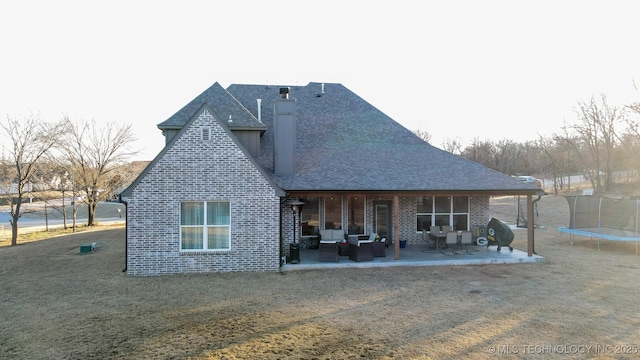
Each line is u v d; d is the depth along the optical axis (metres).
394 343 8.04
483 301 10.76
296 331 8.67
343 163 17.20
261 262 14.17
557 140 54.50
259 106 18.83
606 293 11.55
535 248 19.48
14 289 12.43
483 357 7.41
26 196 31.61
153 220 13.67
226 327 8.91
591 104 47.62
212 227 14.10
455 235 16.42
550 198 44.09
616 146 45.47
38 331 8.81
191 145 13.85
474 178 16.52
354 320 9.34
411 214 19.06
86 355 7.58
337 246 15.57
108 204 60.31
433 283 12.61
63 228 36.56
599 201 20.62
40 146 31.73
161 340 8.23
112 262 16.30
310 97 22.61
